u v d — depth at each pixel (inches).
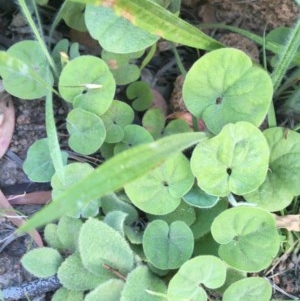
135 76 7.1
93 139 6.6
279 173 6.5
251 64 6.1
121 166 4.2
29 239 7.0
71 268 6.3
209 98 6.2
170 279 6.4
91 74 6.5
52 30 7.4
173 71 8.0
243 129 6.0
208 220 6.6
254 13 7.8
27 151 7.2
